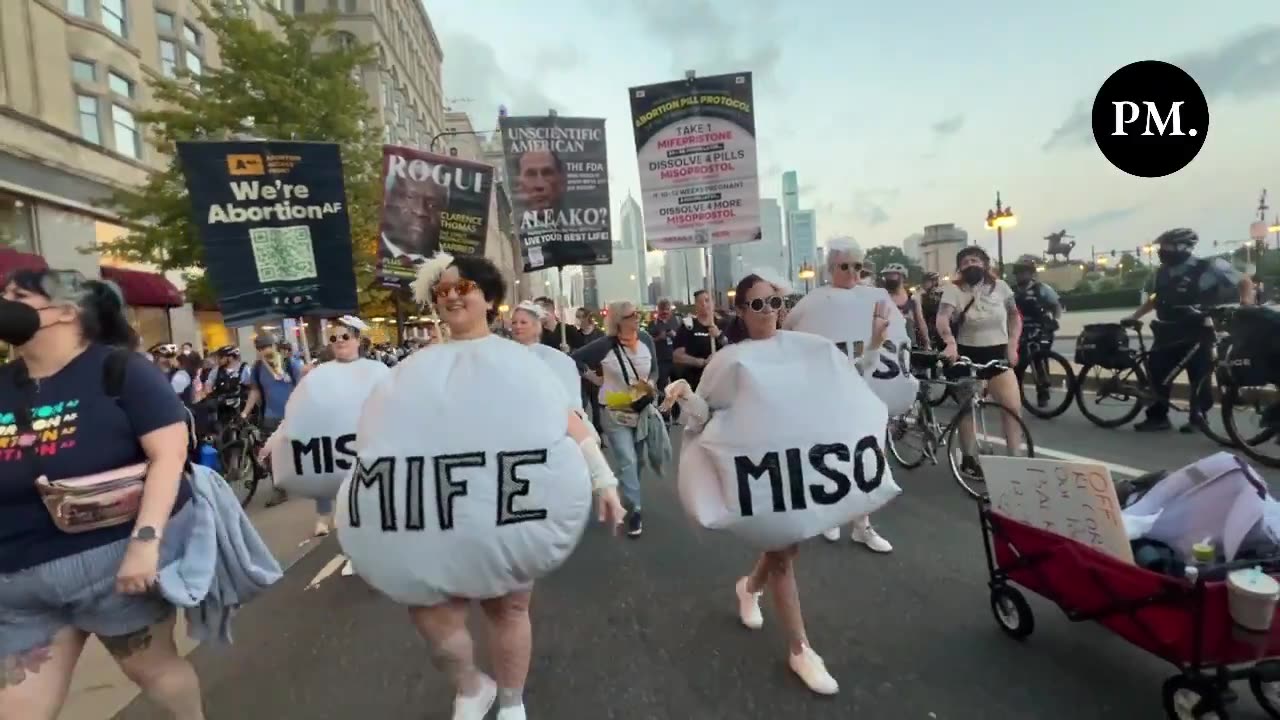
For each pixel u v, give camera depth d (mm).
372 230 14969
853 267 5012
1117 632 2809
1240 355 6215
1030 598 3752
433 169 7129
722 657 3379
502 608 2623
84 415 2096
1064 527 3018
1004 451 6168
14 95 15648
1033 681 2967
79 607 2109
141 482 2135
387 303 20250
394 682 3379
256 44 13156
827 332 4953
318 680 3443
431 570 2303
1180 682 2492
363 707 3162
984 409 5996
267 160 5730
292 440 4402
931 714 2791
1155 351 7527
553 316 10422
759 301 2969
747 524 2787
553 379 2539
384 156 6961
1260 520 2613
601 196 8297
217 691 3387
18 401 2088
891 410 4926
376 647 3781
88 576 2070
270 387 7508
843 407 2814
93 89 18047
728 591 4195
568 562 4898
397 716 3070
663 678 3221
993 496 3379
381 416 2398
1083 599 2914
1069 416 8961
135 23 20094
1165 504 2934
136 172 19453
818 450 2762
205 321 22656
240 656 3771
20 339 2037
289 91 13047
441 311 2529
